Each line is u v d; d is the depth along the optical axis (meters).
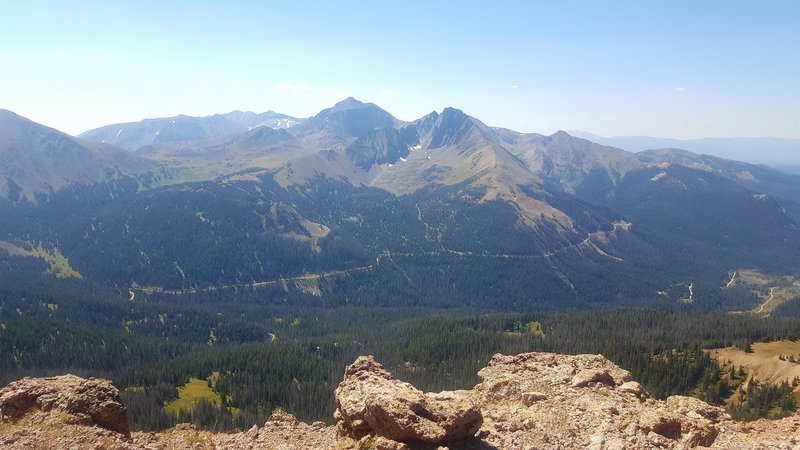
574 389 36.28
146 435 31.11
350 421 26.50
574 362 41.84
